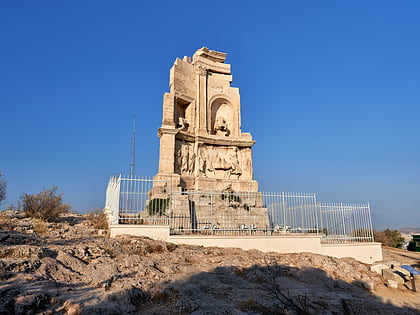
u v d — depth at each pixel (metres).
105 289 8.34
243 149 26.72
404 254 24.05
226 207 22.06
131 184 15.58
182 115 26.06
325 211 19.86
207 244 15.73
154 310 7.97
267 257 14.52
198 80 26.11
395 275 15.26
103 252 11.19
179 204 19.70
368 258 18.98
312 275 13.30
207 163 25.08
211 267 12.23
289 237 17.25
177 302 8.30
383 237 35.38
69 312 6.88
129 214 17.47
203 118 25.59
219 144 26.02
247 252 15.39
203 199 22.09
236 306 8.68
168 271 10.72
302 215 19.39
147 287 8.83
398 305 12.06
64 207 22.22
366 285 13.87
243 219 22.06
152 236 15.10
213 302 8.65
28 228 13.58
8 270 8.00
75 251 10.52
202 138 25.08
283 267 13.55
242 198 22.97
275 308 8.70
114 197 16.45
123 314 7.32
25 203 17.88
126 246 12.51
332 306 9.66
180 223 19.28
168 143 23.02
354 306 10.00
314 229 19.42
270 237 16.89
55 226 15.34
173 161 22.88
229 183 24.61
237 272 11.98
